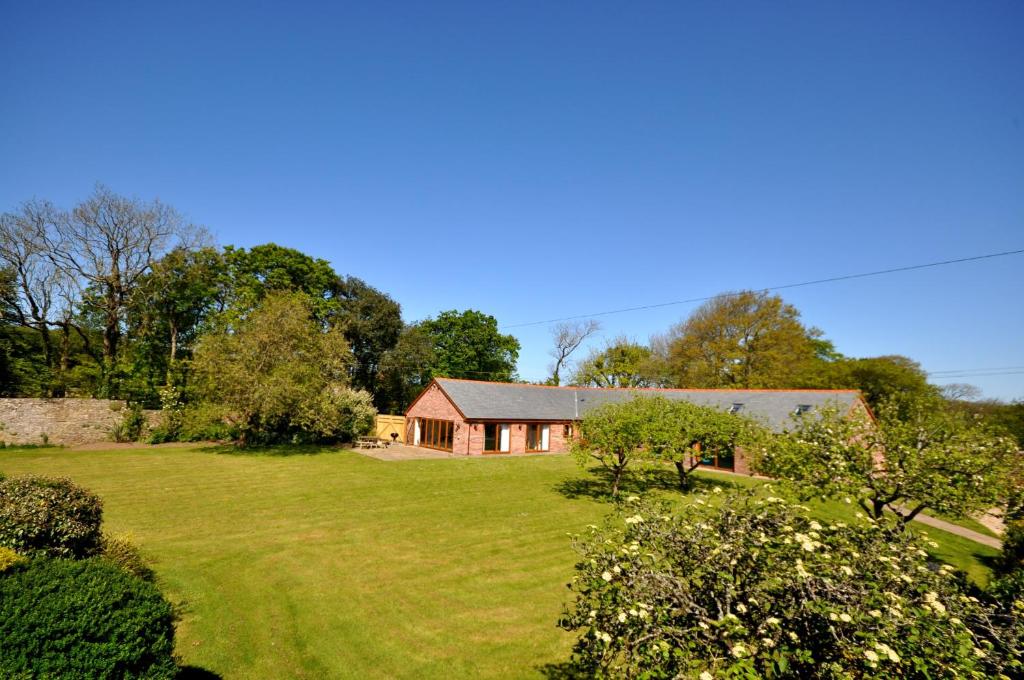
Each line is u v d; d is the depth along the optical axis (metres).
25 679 4.86
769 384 41.53
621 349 56.34
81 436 31.20
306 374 30.78
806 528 5.33
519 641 8.80
